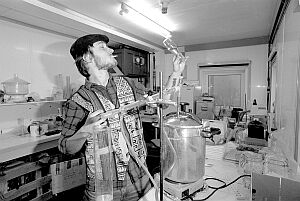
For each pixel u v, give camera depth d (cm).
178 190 100
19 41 301
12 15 259
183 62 123
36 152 264
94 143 89
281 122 205
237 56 420
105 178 88
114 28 336
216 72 450
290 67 167
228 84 442
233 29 344
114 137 108
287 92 176
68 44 375
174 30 349
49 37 341
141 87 140
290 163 123
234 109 398
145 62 510
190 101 411
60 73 363
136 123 122
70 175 279
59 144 109
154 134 346
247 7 250
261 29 345
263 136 187
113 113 96
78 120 110
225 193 108
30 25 303
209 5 243
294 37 154
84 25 298
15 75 297
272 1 232
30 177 247
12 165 238
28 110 316
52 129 309
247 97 415
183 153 102
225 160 160
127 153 113
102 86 119
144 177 121
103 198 86
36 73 325
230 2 235
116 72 155
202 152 107
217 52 441
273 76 319
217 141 170
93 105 111
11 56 292
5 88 279
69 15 265
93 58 117
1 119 285
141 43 418
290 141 148
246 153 151
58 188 267
